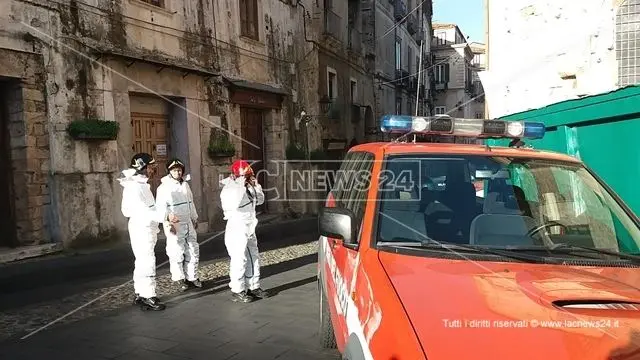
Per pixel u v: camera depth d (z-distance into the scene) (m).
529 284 2.21
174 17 11.16
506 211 2.97
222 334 4.82
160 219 5.69
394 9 29.31
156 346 4.50
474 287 2.17
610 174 5.39
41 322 5.19
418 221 2.85
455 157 3.17
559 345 1.75
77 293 6.35
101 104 9.27
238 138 13.20
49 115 8.36
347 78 21.05
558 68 8.59
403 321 1.92
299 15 16.64
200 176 11.80
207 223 11.91
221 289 6.61
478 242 2.76
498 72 10.34
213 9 12.47
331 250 3.74
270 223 13.63
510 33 9.96
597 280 2.30
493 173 3.11
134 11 10.09
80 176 8.79
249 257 6.07
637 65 6.95
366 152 3.66
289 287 6.71
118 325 5.09
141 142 10.55
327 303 4.01
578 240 2.86
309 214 16.03
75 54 8.80
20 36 7.93
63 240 8.44
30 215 8.12
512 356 1.70
